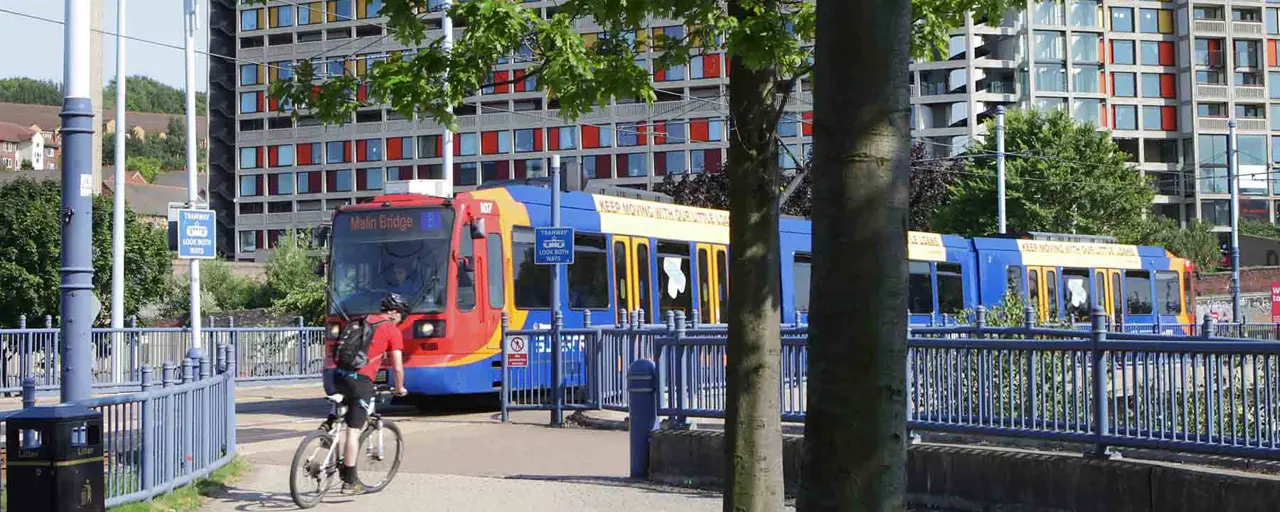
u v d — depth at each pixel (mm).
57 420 8969
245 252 109188
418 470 13828
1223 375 9266
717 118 96625
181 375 11984
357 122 106562
